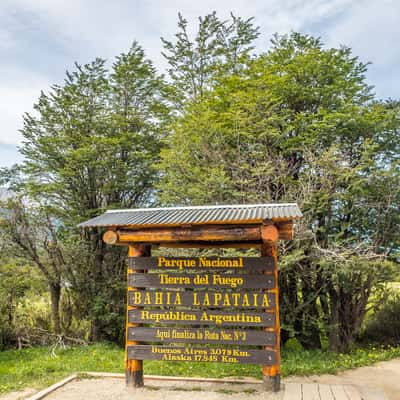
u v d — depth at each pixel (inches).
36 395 233.3
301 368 318.0
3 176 538.0
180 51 660.1
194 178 425.4
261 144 427.2
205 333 235.1
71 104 538.0
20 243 484.4
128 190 556.4
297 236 372.5
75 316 515.8
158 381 260.5
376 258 414.3
